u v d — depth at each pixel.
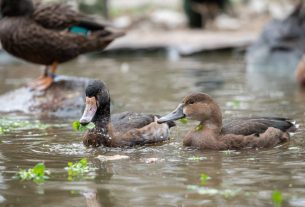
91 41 17.05
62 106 16.55
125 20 34.72
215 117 12.12
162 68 24.19
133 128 12.49
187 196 8.85
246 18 36.44
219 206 8.43
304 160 10.83
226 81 21.03
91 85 12.37
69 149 12.01
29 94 16.94
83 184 9.51
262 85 20.19
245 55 27.83
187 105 12.20
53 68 17.16
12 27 16.31
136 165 10.65
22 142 12.58
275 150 11.72
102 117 12.36
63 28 16.75
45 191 9.18
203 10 33.69
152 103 17.02
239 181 9.55
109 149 12.06
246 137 11.95
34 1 16.97
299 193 8.92
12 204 8.63
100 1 33.88
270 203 8.52
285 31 25.77
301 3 26.59
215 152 11.64
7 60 27.06
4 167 10.60
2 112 16.41
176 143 12.54
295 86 19.97
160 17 35.16
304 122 14.10
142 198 8.80
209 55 27.97
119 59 27.16
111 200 8.75
